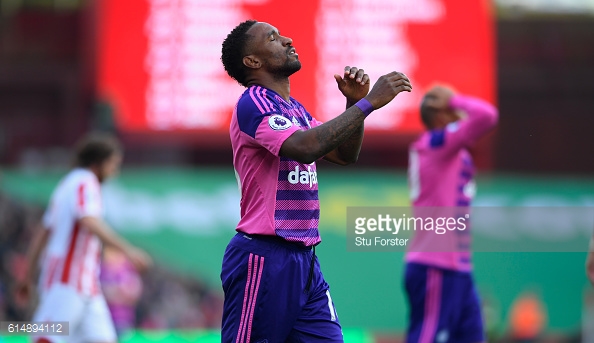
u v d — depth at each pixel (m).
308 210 13.22
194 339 28.03
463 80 40.16
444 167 20.00
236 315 13.09
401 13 40.09
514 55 48.09
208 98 39.59
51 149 44.53
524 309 31.81
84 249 20.06
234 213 35.75
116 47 39.53
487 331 30.78
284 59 13.57
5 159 43.50
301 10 39.72
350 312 33.47
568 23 48.56
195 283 35.19
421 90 40.00
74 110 47.97
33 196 34.75
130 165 40.53
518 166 45.34
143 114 39.50
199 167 43.34
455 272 19.58
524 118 46.78
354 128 12.41
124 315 31.83
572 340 32.12
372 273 33.78
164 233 35.41
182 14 39.69
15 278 33.00
